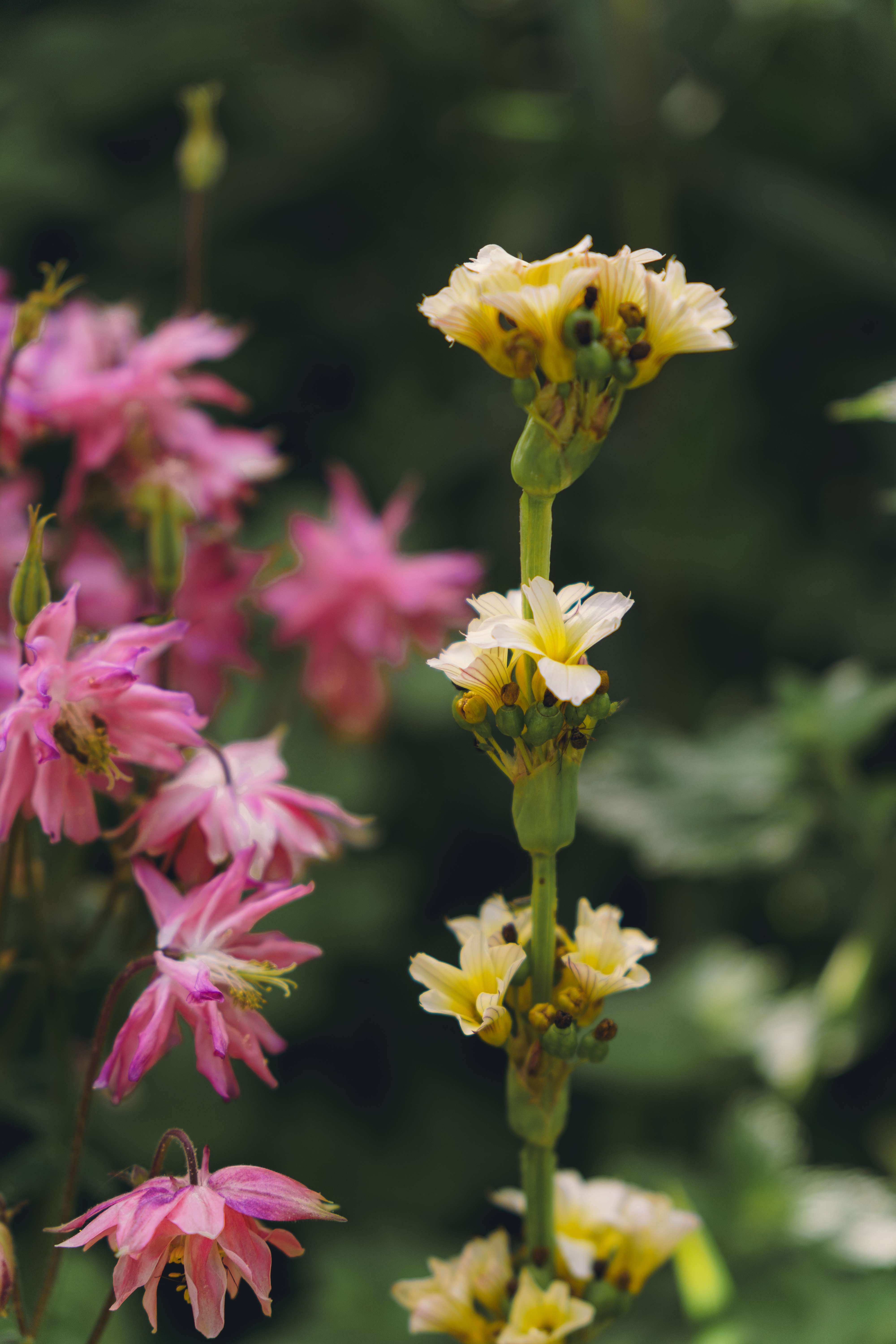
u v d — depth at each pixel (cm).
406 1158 119
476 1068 127
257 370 146
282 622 83
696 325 61
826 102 147
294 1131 118
